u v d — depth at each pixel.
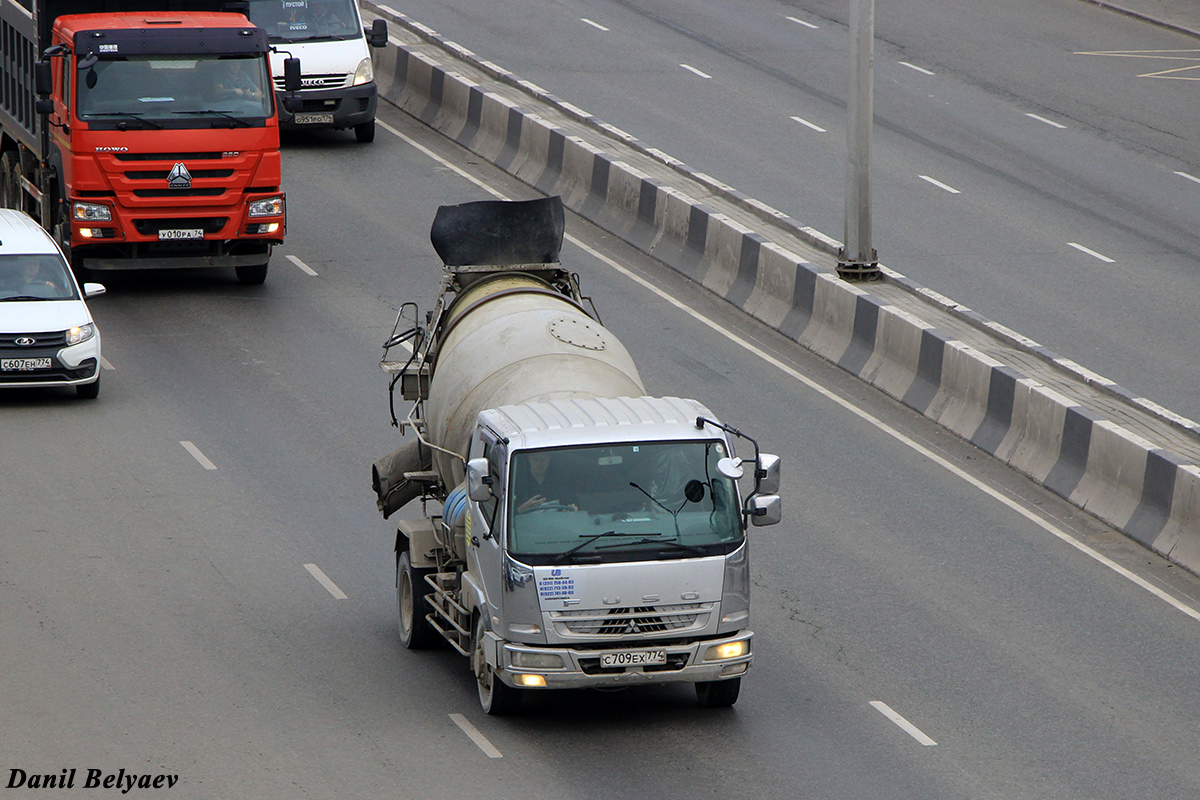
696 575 33.72
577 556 33.41
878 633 40.69
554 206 43.16
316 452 51.62
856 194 63.62
